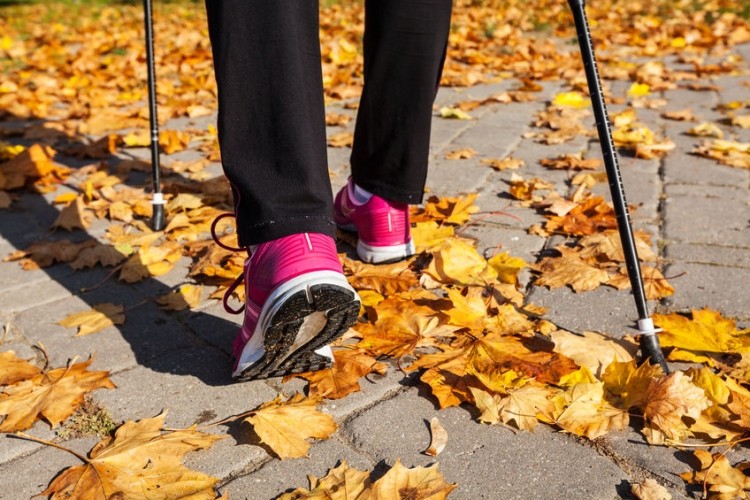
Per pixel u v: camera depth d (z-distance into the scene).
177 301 2.09
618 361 1.68
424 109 2.00
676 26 6.44
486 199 2.81
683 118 3.82
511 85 4.74
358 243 2.31
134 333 1.95
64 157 3.56
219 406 1.62
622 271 2.19
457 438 1.50
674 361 1.74
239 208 1.50
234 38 1.39
